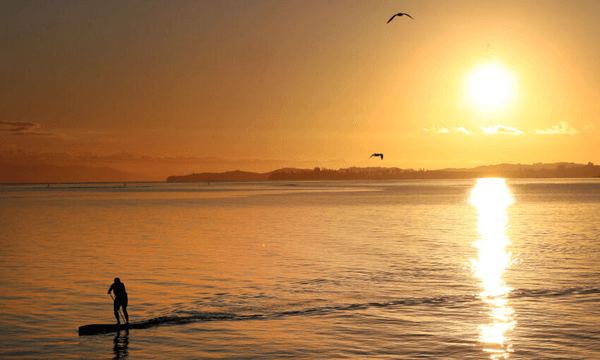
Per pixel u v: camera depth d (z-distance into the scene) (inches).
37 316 927.0
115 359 717.3
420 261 1469.0
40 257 1577.3
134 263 1461.6
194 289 1126.4
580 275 1254.3
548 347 747.4
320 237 2084.2
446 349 744.3
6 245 1872.5
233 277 1252.5
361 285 1157.7
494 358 707.4
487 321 879.1
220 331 839.7
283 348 755.4
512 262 1443.2
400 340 785.6
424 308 965.8
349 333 823.1
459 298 1036.5
